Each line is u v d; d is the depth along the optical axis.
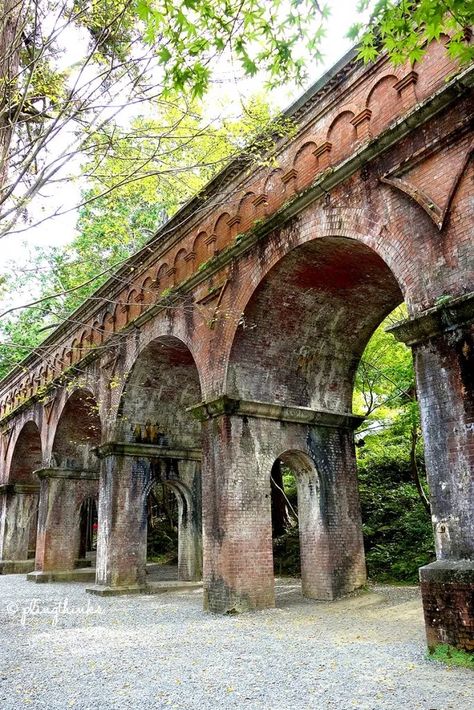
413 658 7.54
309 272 12.35
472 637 6.95
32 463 28.95
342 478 14.05
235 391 13.01
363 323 14.05
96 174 9.50
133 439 17.89
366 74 10.94
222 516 12.28
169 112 9.86
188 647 8.96
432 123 9.17
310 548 13.69
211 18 6.20
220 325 13.58
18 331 27.41
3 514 28.17
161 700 6.30
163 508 31.36
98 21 7.21
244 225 13.68
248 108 11.59
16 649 9.23
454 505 7.57
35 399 25.44
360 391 20.45
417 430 17.86
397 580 16.06
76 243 22.33
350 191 10.56
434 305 8.46
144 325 17.16
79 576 22.02
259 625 10.52
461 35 6.32
